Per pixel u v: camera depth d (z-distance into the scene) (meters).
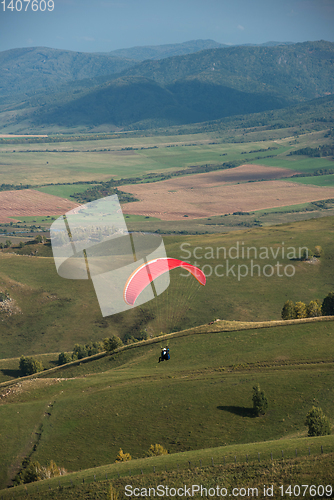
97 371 71.00
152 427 45.62
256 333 70.12
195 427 44.78
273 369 56.09
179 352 68.75
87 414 49.12
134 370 64.12
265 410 46.06
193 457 31.41
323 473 24.78
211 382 54.41
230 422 45.12
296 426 42.75
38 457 41.47
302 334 66.38
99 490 27.80
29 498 28.80
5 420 48.41
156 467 30.39
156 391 53.56
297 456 28.11
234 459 29.52
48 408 51.09
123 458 37.09
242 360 60.59
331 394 47.59
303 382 51.03
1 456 42.16
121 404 51.03
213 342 69.75
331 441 29.70
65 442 43.94
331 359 56.19
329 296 88.94
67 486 29.50
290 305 93.12
